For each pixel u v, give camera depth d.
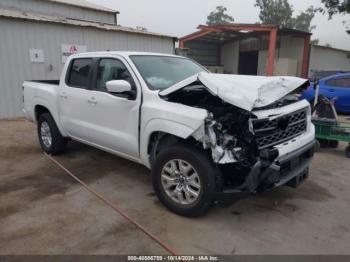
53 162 5.20
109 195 3.93
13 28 9.11
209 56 24.95
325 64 24.53
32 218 3.36
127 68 3.94
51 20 9.92
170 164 3.38
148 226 3.20
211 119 2.97
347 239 3.03
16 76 9.40
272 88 3.19
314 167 5.07
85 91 4.46
